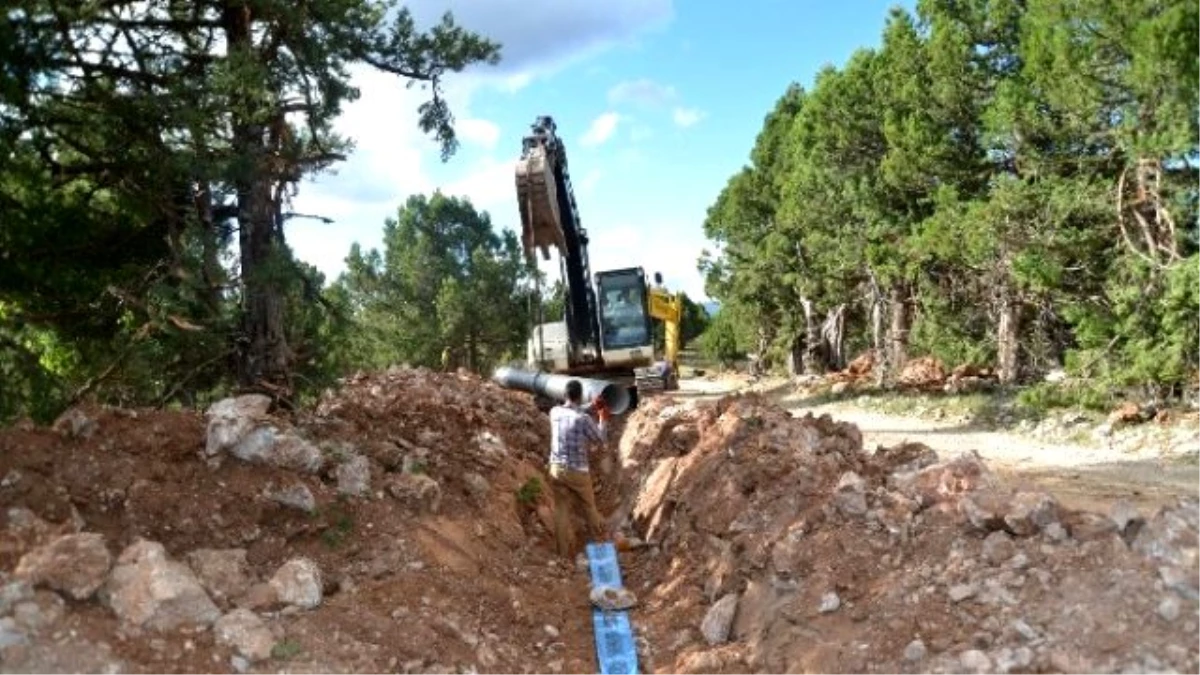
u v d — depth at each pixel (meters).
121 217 9.95
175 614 5.28
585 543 9.83
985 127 20.08
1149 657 4.82
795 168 35.12
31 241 8.66
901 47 24.36
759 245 42.84
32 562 5.21
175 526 6.52
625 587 8.33
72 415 7.00
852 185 28.31
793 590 6.34
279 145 10.39
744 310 49.97
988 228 19.19
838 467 8.05
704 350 69.75
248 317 10.23
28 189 8.70
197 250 9.35
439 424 11.54
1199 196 16.56
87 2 8.30
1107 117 17.33
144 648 5.02
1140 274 17.02
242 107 9.15
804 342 47.44
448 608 6.58
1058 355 26.45
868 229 27.91
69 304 9.34
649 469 11.55
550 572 8.50
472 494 9.13
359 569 6.77
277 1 9.09
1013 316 24.72
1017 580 5.59
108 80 9.02
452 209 46.81
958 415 21.41
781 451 8.74
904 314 33.03
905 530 6.41
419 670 5.67
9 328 8.49
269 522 6.94
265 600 5.82
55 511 6.12
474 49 10.86
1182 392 17.45
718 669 6.02
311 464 7.53
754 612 6.46
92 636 4.95
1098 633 5.04
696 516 8.52
